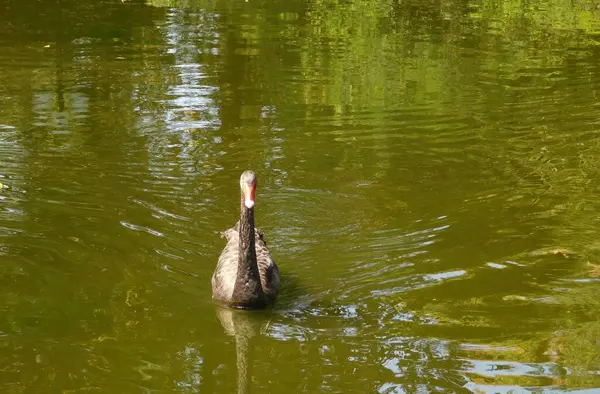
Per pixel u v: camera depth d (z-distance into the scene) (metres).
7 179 9.27
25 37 16.97
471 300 6.89
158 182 9.39
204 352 5.99
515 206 8.91
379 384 5.55
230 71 14.88
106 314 6.53
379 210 8.80
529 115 12.38
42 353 5.88
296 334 6.31
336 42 17.72
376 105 12.93
